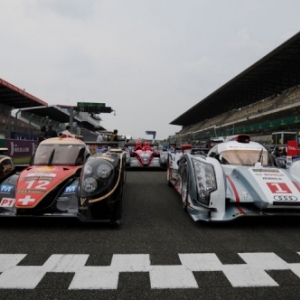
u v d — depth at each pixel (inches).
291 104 967.6
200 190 166.7
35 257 118.2
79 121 1482.5
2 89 767.7
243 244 135.3
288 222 171.9
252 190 164.7
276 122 1045.8
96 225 161.9
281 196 154.5
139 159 479.8
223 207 161.8
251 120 1236.5
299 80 1205.1
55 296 89.9
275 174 178.9
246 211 162.4
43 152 207.5
